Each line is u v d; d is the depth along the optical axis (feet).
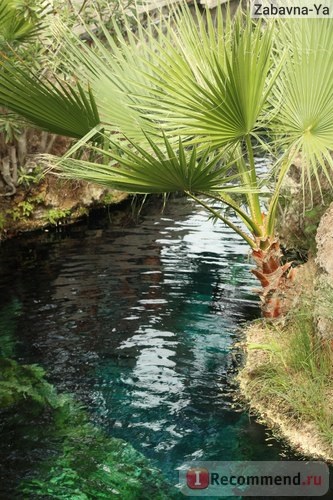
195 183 17.62
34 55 26.55
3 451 16.98
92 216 33.35
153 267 27.40
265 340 21.21
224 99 17.25
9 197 31.73
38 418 18.28
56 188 32.45
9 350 21.66
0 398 19.11
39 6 25.55
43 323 23.26
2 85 17.87
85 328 22.91
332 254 20.08
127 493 15.60
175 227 31.71
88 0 30.48
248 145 19.52
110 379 20.08
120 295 25.08
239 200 25.36
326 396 18.03
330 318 18.40
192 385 19.74
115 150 20.12
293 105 18.34
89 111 18.74
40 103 18.38
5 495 15.48
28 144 32.35
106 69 20.77
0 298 25.04
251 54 17.03
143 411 18.61
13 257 28.76
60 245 29.96
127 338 22.29
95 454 16.90
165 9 32.12
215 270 27.04
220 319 23.30
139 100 20.43
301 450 17.02
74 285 25.98
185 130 17.89
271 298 20.58
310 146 18.02
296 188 26.89
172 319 23.39
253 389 19.20
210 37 19.45
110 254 28.76
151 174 17.25
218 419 18.22
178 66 18.54
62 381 20.02
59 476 16.14
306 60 17.88
